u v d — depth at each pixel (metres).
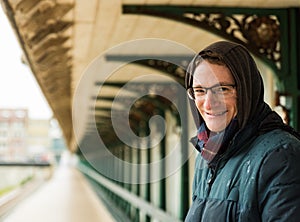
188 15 3.91
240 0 3.57
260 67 4.80
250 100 1.65
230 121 1.69
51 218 13.80
